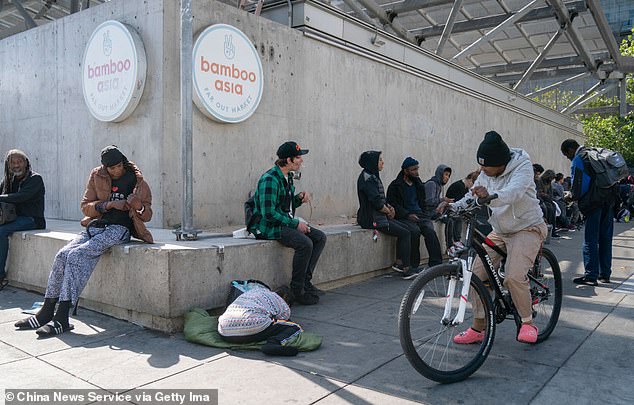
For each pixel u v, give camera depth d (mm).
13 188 5844
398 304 5309
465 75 11820
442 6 12766
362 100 8727
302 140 7633
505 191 3346
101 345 3936
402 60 9641
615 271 7082
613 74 18359
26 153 8273
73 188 7402
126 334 4219
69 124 7422
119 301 4531
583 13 13953
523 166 3492
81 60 7227
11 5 12109
